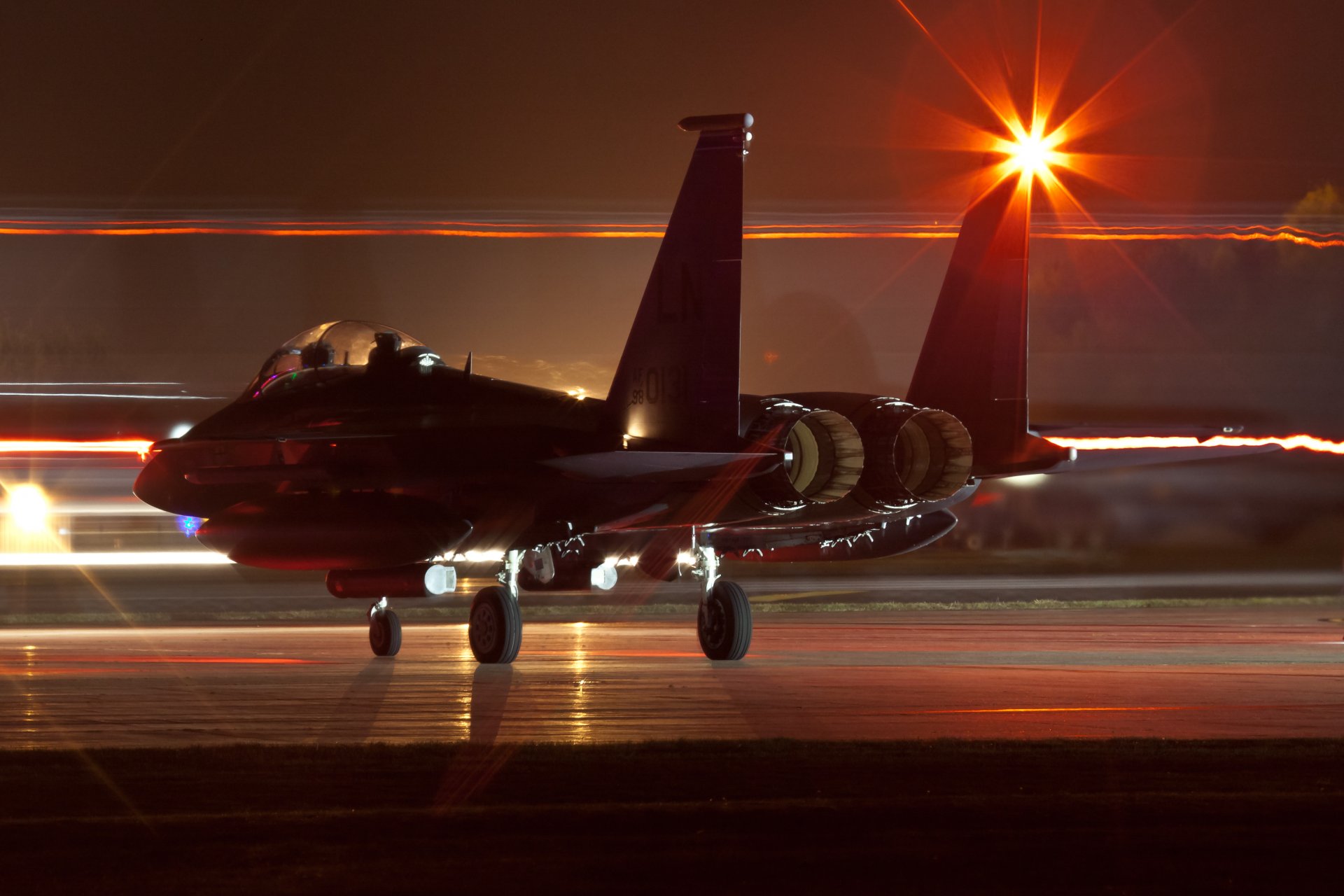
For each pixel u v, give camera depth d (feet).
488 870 57.41
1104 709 114.21
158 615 287.48
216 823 67.51
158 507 189.78
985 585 334.44
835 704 118.62
